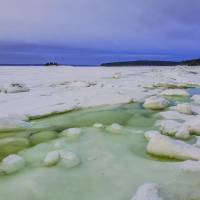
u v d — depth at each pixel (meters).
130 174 5.48
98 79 25.58
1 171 5.63
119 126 8.80
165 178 5.23
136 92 15.81
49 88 17.66
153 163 6.01
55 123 9.50
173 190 4.70
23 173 5.63
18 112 10.33
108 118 10.17
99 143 7.39
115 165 5.94
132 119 10.12
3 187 5.07
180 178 5.20
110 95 13.81
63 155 6.16
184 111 10.90
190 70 47.09
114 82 22.22
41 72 35.94
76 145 7.24
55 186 5.07
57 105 11.45
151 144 6.61
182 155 6.20
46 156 6.18
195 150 6.35
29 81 22.64
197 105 12.98
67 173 5.58
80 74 32.94
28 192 4.89
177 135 7.67
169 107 12.19
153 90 17.70
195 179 5.13
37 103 11.95
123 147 7.09
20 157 6.18
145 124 9.45
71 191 4.89
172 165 5.82
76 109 11.42
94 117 10.29
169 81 23.69
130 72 38.66
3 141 7.57
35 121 9.76
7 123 8.60
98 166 5.89
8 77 26.58
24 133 8.34
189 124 8.35
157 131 8.10
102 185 5.07
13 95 14.27
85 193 4.82
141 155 6.55
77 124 9.41
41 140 7.75
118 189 4.92
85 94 14.40
